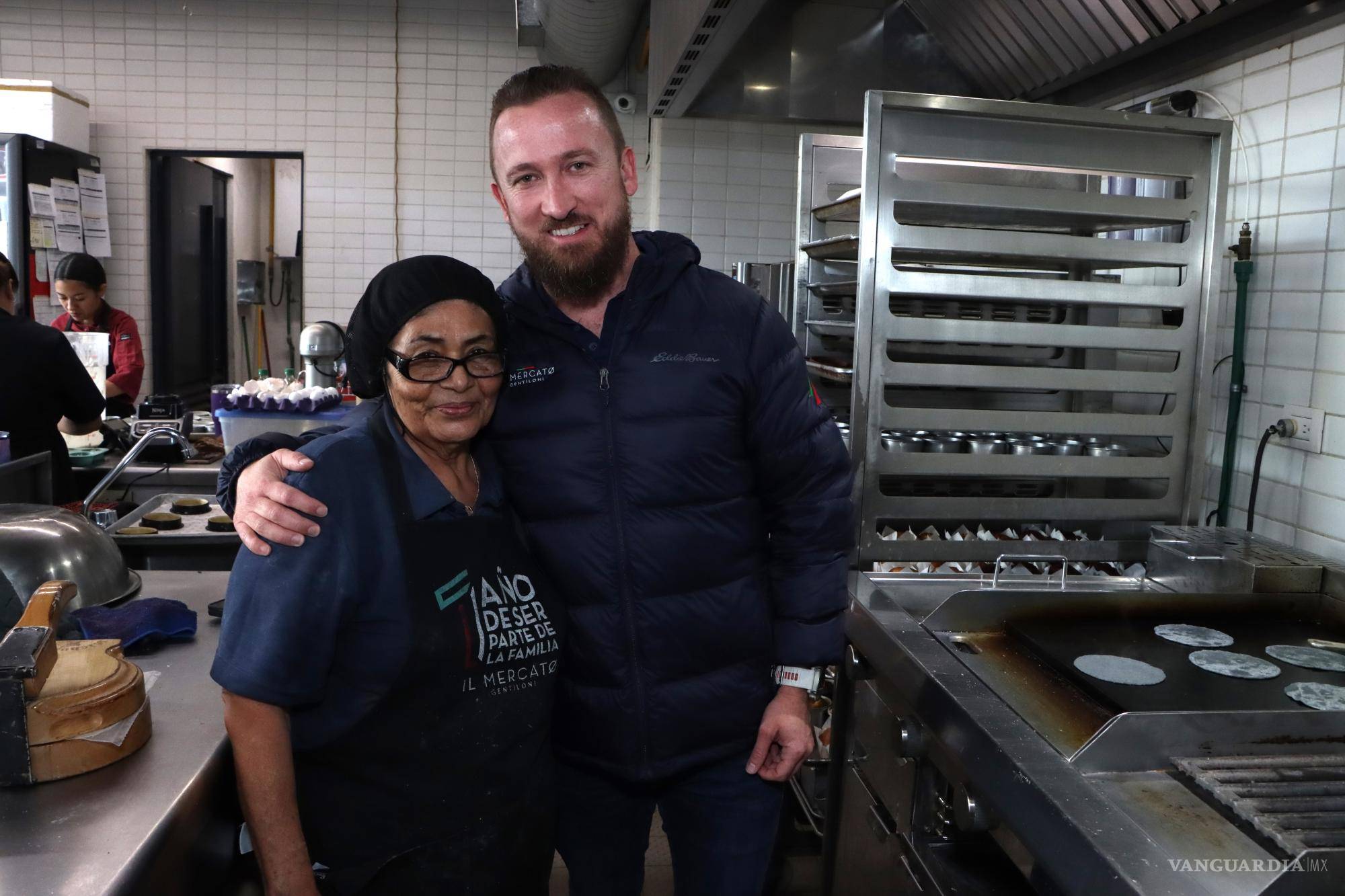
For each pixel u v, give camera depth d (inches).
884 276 79.4
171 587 71.1
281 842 43.2
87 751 44.0
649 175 219.5
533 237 51.8
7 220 187.9
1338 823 43.2
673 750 56.8
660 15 129.6
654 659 55.5
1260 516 89.5
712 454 55.3
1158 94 101.7
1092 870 42.0
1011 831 49.0
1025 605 68.1
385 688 45.4
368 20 222.4
